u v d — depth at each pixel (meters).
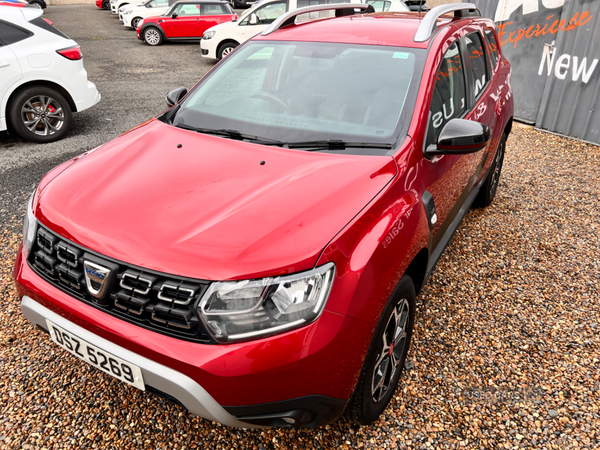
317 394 1.69
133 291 1.68
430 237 2.31
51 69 5.91
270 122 2.52
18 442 2.10
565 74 6.48
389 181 2.06
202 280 1.59
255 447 2.10
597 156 5.89
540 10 6.64
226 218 1.77
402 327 2.21
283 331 1.61
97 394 2.36
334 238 1.72
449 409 2.32
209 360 1.58
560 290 3.28
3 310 2.96
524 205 4.59
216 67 3.11
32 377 2.45
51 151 5.78
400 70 2.57
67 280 1.86
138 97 8.45
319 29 3.06
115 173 2.16
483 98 3.39
